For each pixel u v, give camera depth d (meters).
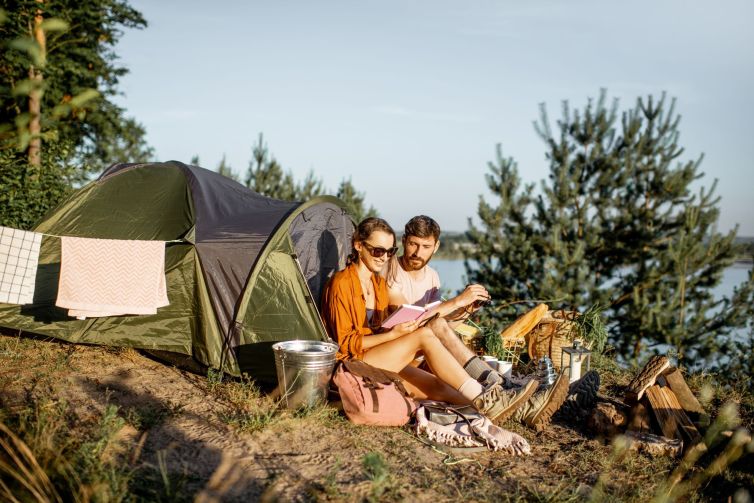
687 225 9.81
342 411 4.01
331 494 2.88
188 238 4.54
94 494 2.58
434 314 4.27
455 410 3.88
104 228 5.05
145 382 4.36
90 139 16.41
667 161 10.40
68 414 3.60
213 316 4.54
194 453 3.23
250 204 5.45
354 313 4.07
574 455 3.64
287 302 4.54
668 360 4.16
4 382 4.05
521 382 4.64
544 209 10.61
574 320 5.46
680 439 3.77
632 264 10.55
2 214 8.23
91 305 4.23
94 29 13.83
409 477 3.18
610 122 10.56
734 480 3.38
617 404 4.53
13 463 2.77
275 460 3.23
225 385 4.40
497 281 10.37
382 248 4.07
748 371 6.23
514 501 3.01
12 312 4.92
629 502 3.02
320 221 5.25
